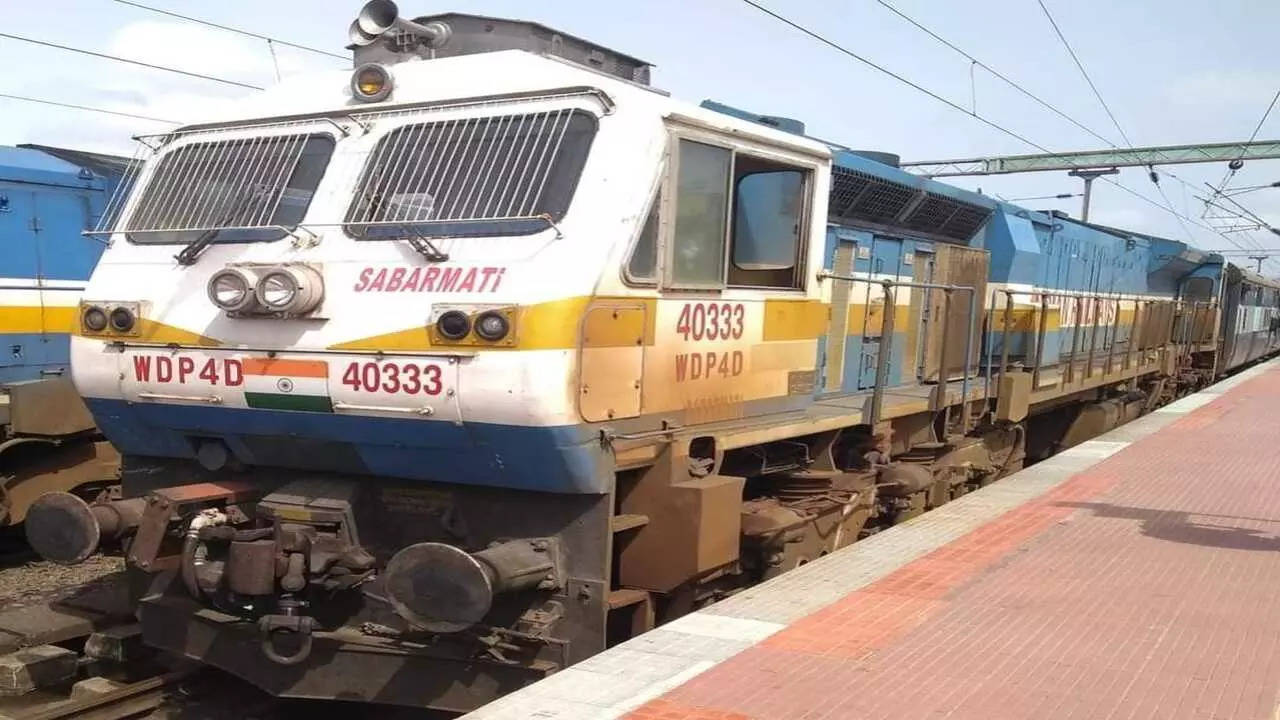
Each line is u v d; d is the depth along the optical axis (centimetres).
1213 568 660
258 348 521
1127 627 535
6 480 905
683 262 552
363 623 541
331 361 501
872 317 912
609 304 489
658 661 472
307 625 511
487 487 524
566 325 466
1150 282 1867
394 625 530
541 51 609
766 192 633
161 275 568
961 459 994
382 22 591
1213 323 2234
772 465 708
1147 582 623
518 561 487
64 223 1045
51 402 898
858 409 774
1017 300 1156
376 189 541
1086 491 935
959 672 464
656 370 532
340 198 547
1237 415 1548
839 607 563
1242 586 618
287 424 525
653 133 517
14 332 997
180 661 638
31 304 1011
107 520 524
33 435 898
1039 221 1247
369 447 517
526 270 478
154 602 570
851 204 851
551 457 473
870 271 905
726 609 557
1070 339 1337
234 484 568
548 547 511
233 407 532
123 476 623
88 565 902
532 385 459
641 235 511
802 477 721
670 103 539
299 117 589
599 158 502
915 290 995
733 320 598
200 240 559
